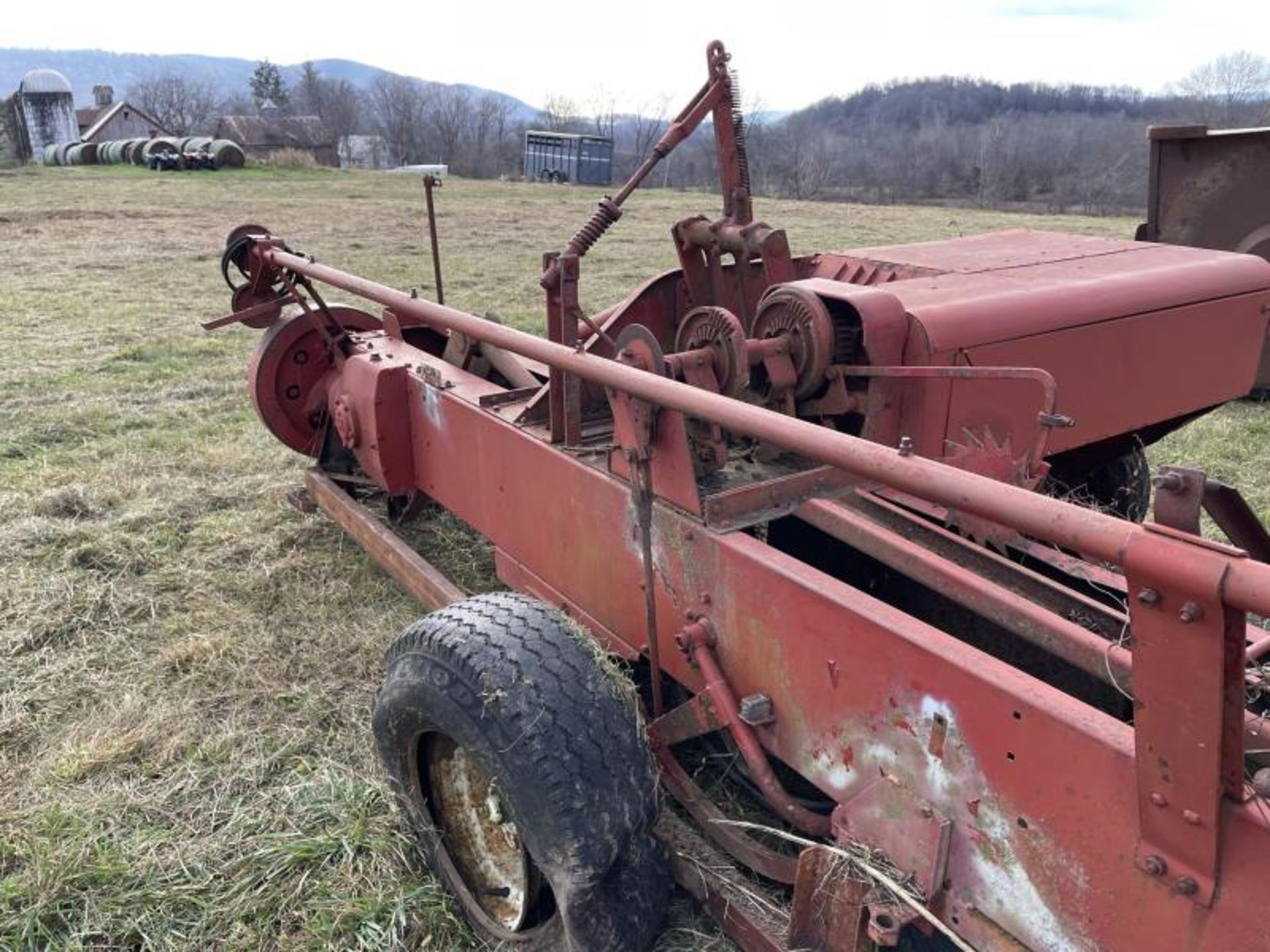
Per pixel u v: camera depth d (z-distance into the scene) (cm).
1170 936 148
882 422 268
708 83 298
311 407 461
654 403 215
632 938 222
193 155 3356
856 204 2758
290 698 352
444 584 353
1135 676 134
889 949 198
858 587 281
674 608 245
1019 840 168
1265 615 112
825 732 205
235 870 273
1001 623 209
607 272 1308
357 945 250
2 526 477
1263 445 603
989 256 364
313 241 1605
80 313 1009
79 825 286
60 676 362
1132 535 126
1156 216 678
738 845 235
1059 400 304
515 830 236
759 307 274
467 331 268
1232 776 134
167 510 501
